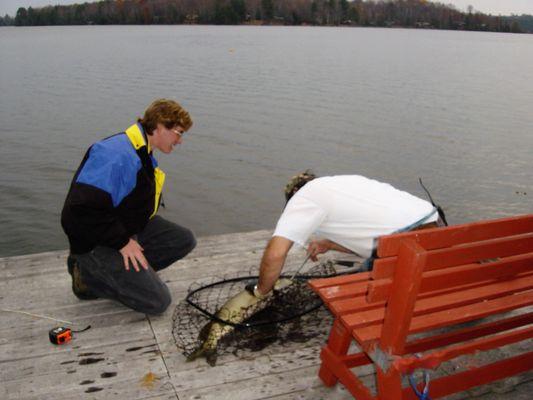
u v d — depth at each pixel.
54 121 22.11
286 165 16.14
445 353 2.53
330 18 178.38
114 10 188.88
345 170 15.61
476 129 21.16
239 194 13.76
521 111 25.56
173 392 3.07
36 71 41.72
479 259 2.42
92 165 3.43
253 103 26.69
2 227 11.78
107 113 23.92
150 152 3.68
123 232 3.57
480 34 186.00
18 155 17.05
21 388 3.10
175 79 36.44
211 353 3.35
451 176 15.12
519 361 2.98
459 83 37.50
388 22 187.38
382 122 22.27
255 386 3.12
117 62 49.28
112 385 3.13
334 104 26.70
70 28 185.50
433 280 2.34
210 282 4.45
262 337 3.58
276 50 66.69
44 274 4.58
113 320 3.83
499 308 2.70
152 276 3.76
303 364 3.33
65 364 3.33
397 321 2.25
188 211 12.68
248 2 172.88
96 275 3.71
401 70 45.75
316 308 3.68
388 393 2.41
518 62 61.97
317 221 3.04
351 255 5.03
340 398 3.04
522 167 15.97
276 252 3.08
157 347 3.50
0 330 3.70
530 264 2.67
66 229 3.51
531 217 2.49
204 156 17.12
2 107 25.19
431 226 3.03
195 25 179.12
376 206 3.00
